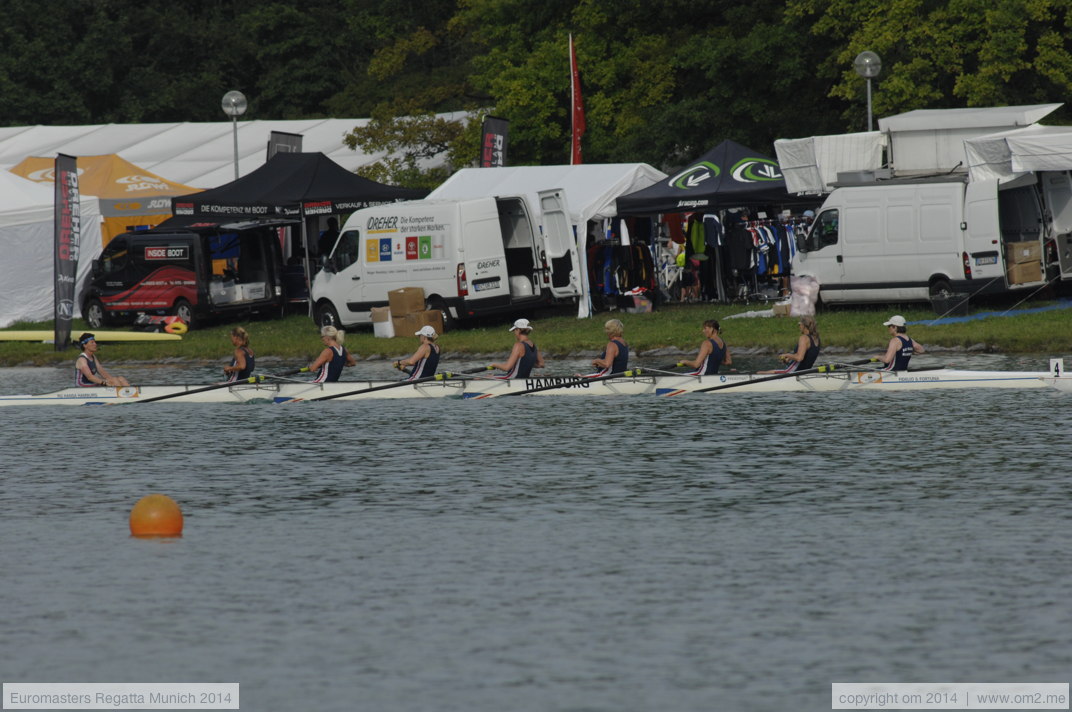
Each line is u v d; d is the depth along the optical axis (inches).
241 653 1830.7
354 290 5713.6
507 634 1877.5
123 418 3966.5
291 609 2009.1
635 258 5826.8
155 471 3107.8
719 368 4379.9
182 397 4239.7
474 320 5797.2
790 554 2237.9
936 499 2583.7
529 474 2950.3
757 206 5708.7
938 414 3476.9
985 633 1834.4
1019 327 4596.5
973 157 4906.5
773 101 7741.1
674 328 5167.3
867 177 5201.8
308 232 6840.6
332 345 4146.2
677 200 5580.7
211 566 2256.4
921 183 5029.5
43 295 6875.0
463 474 2972.4
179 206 6220.5
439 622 1932.8
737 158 5757.9
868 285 5167.3
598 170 5949.8
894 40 6579.7
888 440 3169.3
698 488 2758.4
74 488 2928.2
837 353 4539.9
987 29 6432.1
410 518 2568.9
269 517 2610.7
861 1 6875.0
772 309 5359.3
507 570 2188.7
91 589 2134.6
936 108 6840.6
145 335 5984.3
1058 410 3462.1
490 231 5472.4
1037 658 1744.6
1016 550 2215.8
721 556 2237.9
